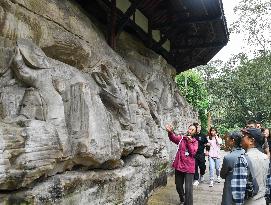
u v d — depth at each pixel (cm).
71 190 448
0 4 416
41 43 494
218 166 1090
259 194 396
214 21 1176
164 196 822
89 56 614
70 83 504
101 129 511
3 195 357
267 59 3105
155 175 838
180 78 2683
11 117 397
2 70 414
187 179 694
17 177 353
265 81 3084
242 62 3241
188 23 1199
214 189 985
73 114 480
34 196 381
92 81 599
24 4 458
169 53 1509
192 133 709
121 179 588
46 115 426
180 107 1405
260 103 3139
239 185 390
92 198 499
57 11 540
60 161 434
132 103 715
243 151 425
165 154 924
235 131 453
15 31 437
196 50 1659
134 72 961
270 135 783
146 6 1053
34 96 416
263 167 401
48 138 401
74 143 466
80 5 789
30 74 422
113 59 729
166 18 1207
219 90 3428
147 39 1184
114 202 567
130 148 640
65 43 544
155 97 1080
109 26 816
